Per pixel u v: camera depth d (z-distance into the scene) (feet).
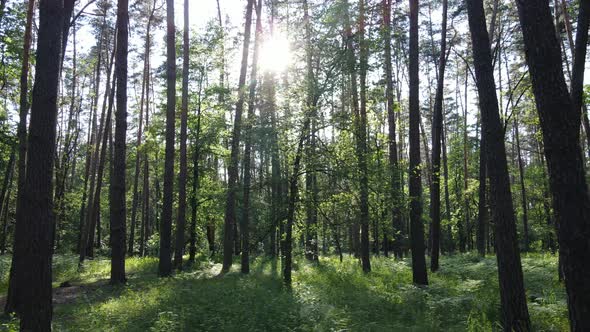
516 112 58.49
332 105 47.39
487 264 62.08
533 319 29.89
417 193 48.67
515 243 27.76
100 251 119.55
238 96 63.00
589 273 19.21
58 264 74.54
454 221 115.65
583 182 19.86
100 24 97.91
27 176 23.53
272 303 34.19
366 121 48.80
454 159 135.23
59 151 123.03
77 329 28.81
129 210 169.99
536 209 139.23
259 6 68.49
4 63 52.60
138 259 85.15
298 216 50.90
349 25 46.55
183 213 67.77
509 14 81.30
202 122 85.92
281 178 47.98
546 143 20.33
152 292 40.60
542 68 20.30
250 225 61.21
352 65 45.60
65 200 115.03
